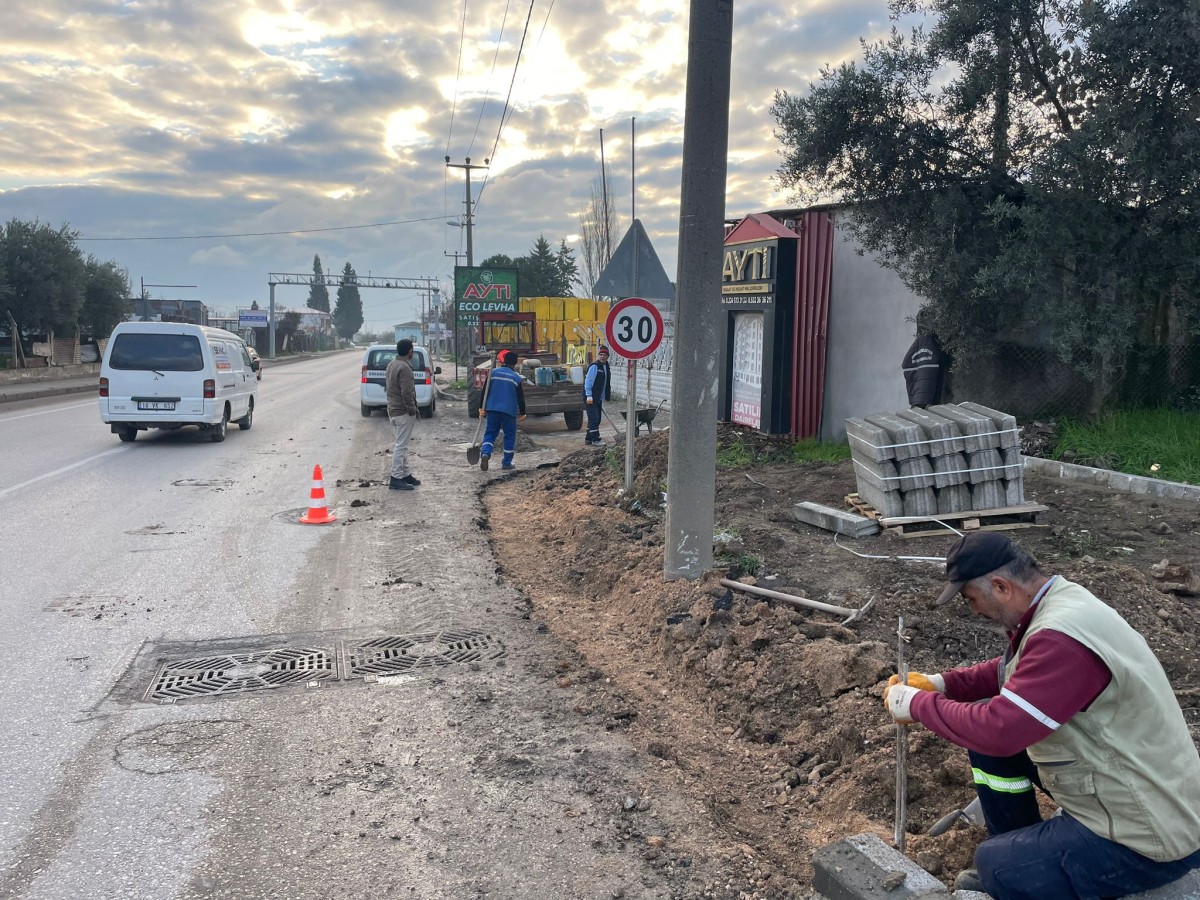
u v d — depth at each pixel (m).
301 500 10.66
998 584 2.59
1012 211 8.60
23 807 3.72
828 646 4.68
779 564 6.33
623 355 9.07
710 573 6.03
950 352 9.75
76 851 3.41
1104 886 2.43
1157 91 8.27
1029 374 10.08
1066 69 9.16
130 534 8.74
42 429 17.64
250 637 5.87
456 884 3.23
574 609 6.58
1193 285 8.87
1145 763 2.38
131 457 13.96
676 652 5.33
